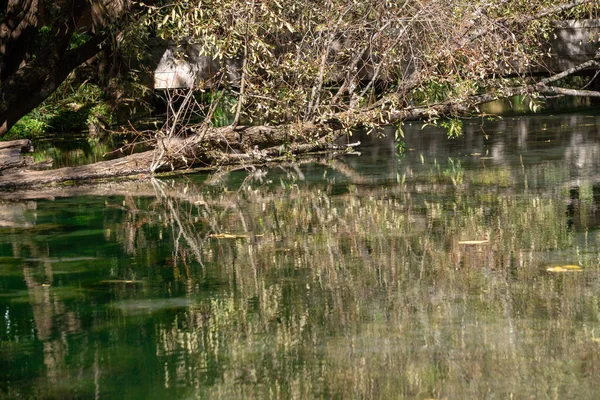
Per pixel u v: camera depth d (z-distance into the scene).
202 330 7.24
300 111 20.25
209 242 10.81
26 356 6.76
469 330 6.95
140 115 33.25
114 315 7.76
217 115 22.12
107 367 6.45
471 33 19.14
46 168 20.64
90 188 16.77
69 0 24.08
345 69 20.11
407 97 20.55
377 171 17.39
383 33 19.23
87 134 31.56
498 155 19.22
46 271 9.56
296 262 9.51
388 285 8.39
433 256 9.51
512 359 6.27
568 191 13.55
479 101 20.16
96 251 10.54
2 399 5.88
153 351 6.77
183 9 20.33
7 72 26.00
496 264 9.03
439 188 14.55
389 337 6.85
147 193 15.62
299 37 21.03
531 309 7.43
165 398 5.79
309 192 14.79
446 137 24.44
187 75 27.03
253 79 19.72
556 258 9.18
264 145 20.61
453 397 5.62
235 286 8.61
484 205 12.62
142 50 25.48
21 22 25.86
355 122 19.19
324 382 5.96
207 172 18.67
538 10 21.22
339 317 7.43
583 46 26.98
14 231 12.08
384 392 5.74
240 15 18.23
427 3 18.05
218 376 6.17
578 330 6.84
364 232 10.98
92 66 33.38
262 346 6.78
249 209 13.23
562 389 5.70
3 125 24.08
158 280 8.98
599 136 22.55
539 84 20.88
